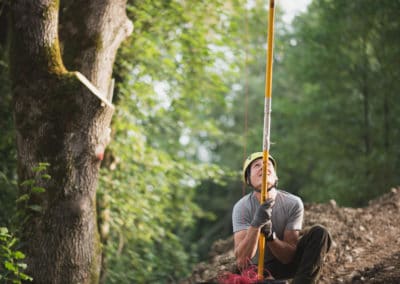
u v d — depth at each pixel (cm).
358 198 1566
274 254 500
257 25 1287
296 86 2033
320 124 1686
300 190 1966
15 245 606
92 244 619
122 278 1095
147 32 995
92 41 650
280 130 1916
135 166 1059
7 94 898
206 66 1120
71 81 602
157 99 1115
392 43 1505
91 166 611
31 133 603
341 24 1534
